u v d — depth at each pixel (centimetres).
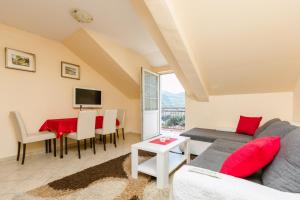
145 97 439
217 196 85
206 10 194
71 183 195
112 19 282
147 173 200
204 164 151
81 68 414
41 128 308
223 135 283
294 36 202
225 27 211
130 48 412
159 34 257
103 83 468
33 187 188
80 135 290
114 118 362
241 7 182
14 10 254
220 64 279
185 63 269
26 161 272
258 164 107
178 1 187
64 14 269
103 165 251
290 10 174
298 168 85
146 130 436
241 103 348
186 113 409
